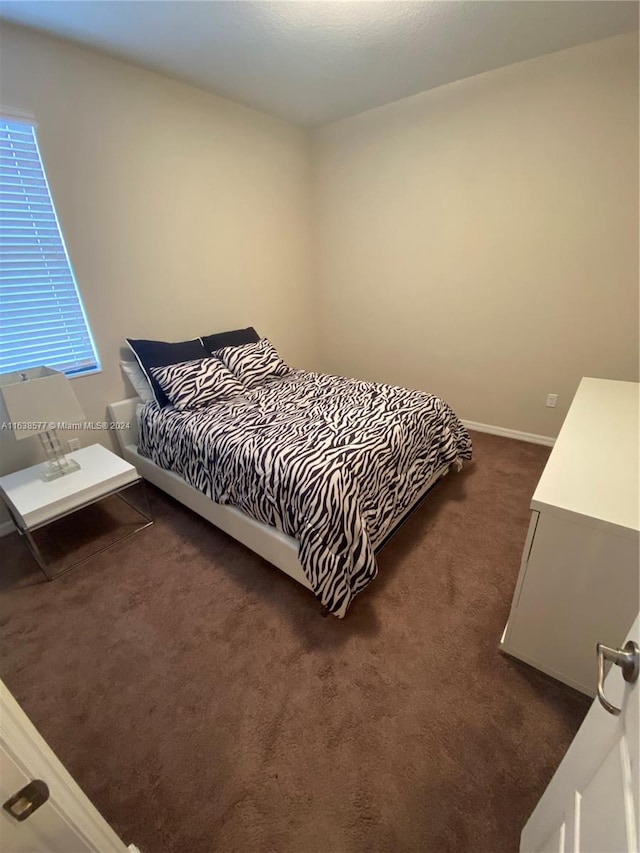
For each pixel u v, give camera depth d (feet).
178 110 8.07
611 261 7.91
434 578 5.84
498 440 10.20
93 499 6.40
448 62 7.41
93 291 7.59
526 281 8.95
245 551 6.53
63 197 6.84
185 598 5.64
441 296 10.28
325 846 3.23
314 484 5.13
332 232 11.63
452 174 9.05
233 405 7.89
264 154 10.02
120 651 4.90
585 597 3.76
